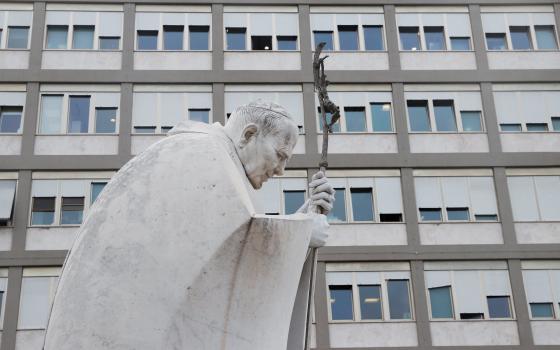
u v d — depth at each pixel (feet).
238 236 8.42
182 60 84.64
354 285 77.61
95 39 84.79
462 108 85.56
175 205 8.53
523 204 82.02
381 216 80.43
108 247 8.53
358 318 76.48
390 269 78.38
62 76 82.84
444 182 82.28
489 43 88.69
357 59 86.63
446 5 89.30
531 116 85.71
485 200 81.92
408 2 89.20
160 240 8.44
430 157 82.58
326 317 76.02
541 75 87.04
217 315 8.37
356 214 80.28
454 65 87.25
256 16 87.04
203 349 8.28
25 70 82.74
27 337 73.97
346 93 85.25
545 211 81.61
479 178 82.64
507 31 89.10
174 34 85.66
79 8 85.71
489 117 84.84
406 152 82.64
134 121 82.33
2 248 76.18
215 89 83.71
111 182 9.05
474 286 78.28
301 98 84.07
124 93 82.79
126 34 84.94
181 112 83.05
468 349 76.13
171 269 8.35
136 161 9.00
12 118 81.56
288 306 9.09
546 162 83.05
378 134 83.56
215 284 8.38
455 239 79.97
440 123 84.79
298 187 80.43
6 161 79.25
